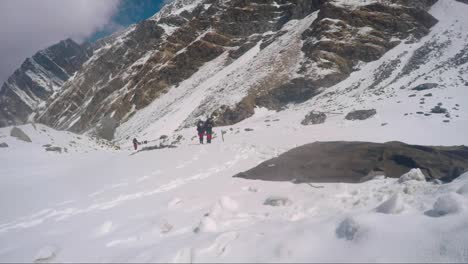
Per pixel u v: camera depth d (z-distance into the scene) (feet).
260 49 193.36
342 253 13.50
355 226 14.65
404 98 79.87
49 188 31.30
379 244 13.41
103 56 430.61
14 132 62.95
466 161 33.30
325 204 20.43
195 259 14.34
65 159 53.57
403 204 15.99
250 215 19.77
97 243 17.40
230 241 15.64
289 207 20.74
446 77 92.22
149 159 45.34
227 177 32.45
